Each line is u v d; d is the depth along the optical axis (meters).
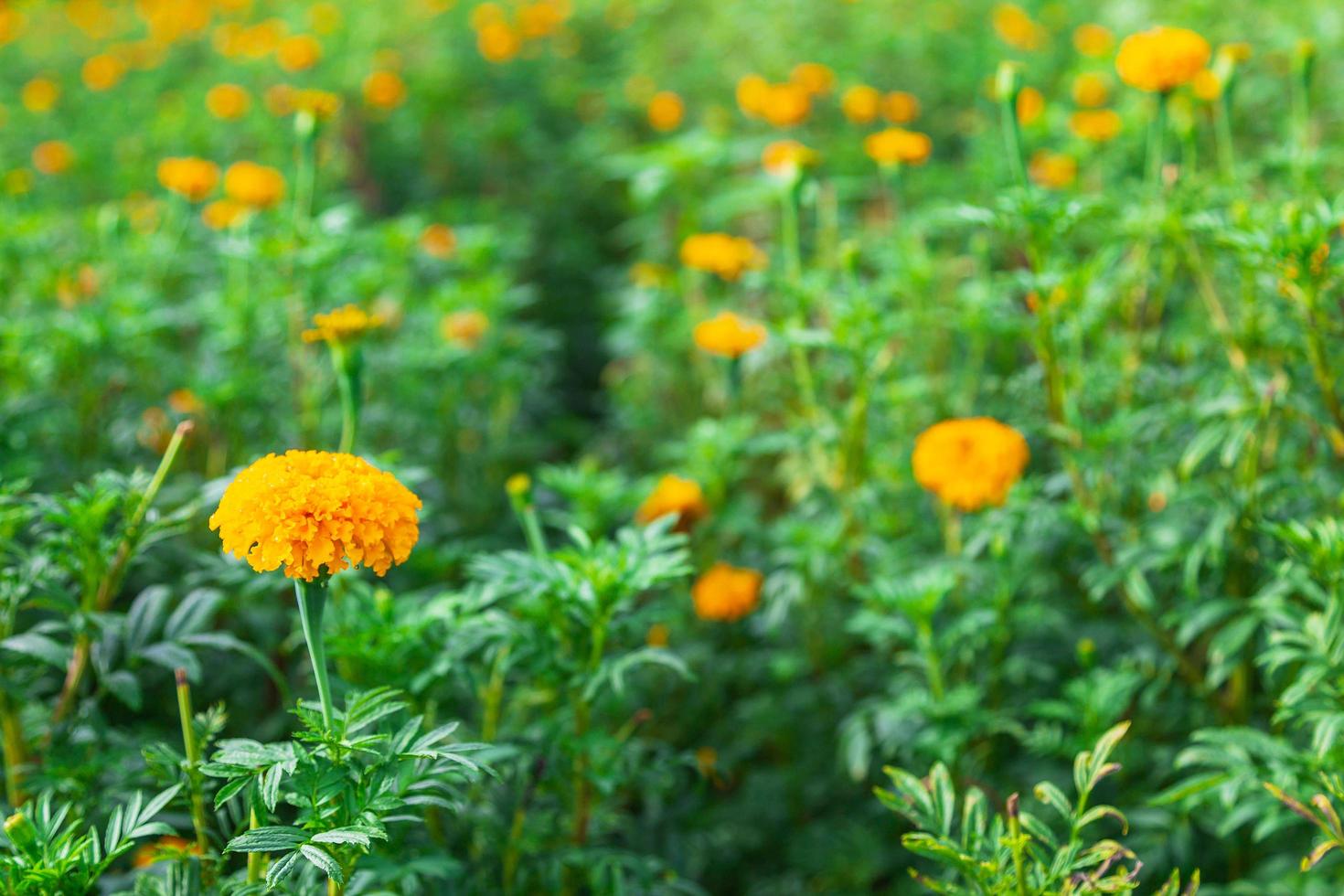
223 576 2.30
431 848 2.00
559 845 2.33
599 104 7.01
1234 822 2.24
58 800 2.09
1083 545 3.05
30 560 2.11
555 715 2.47
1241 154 4.18
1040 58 5.80
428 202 6.39
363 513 1.59
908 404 3.54
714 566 3.54
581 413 5.68
